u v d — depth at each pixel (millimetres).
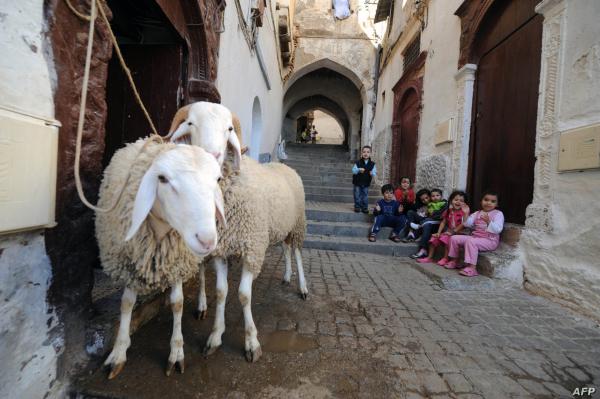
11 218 1239
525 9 3898
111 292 2318
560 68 3174
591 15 2859
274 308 2748
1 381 1286
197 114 2080
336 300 3027
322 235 5852
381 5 10484
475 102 4973
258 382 1754
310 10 12422
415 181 7195
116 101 3232
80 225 1688
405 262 4809
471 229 4332
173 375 1764
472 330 2508
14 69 1258
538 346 2285
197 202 1321
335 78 14906
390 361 2020
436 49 6242
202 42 3295
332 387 1744
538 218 3387
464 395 1736
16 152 1249
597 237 2730
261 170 2555
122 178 1690
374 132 11781
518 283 3590
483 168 4703
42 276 1467
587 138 2793
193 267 1849
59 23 1458
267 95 9156
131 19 2941
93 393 1597
